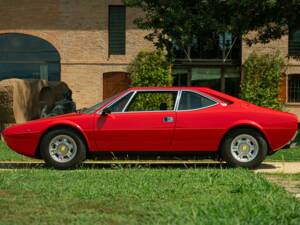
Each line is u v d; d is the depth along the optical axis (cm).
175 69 3294
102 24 3312
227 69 3300
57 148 1150
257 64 3162
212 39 2100
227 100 1165
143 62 3178
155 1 2117
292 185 877
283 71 3253
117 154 1164
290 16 2006
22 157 1405
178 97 1166
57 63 3328
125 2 2150
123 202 692
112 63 3309
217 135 1146
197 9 2073
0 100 1934
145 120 1152
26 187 808
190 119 1149
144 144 1153
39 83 2100
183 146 1155
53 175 952
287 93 3272
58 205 672
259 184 808
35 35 3316
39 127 1154
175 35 2061
